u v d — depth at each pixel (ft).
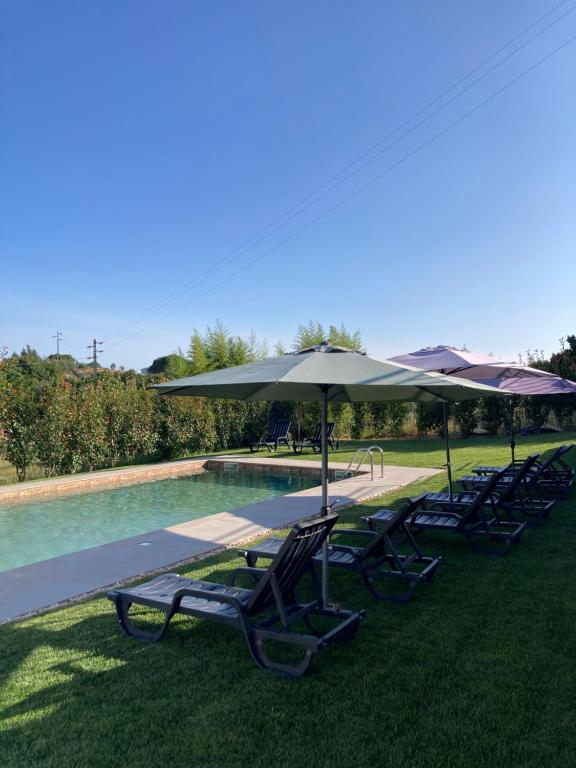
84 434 53.42
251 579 18.61
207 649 13.05
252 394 17.33
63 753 9.05
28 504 41.32
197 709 10.33
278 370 12.48
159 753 9.02
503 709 10.14
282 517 28.43
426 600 16.02
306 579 18.49
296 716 10.04
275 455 64.23
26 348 207.00
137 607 16.20
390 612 15.19
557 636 13.19
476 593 16.44
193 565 20.29
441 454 55.26
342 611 14.02
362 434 81.00
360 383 11.47
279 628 14.33
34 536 32.27
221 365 93.04
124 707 10.45
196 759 8.85
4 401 47.65
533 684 10.99
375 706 10.34
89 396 55.36
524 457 48.24
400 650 12.73
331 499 33.01
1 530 33.71
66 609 16.03
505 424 72.74
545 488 32.22
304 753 8.96
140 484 49.98
